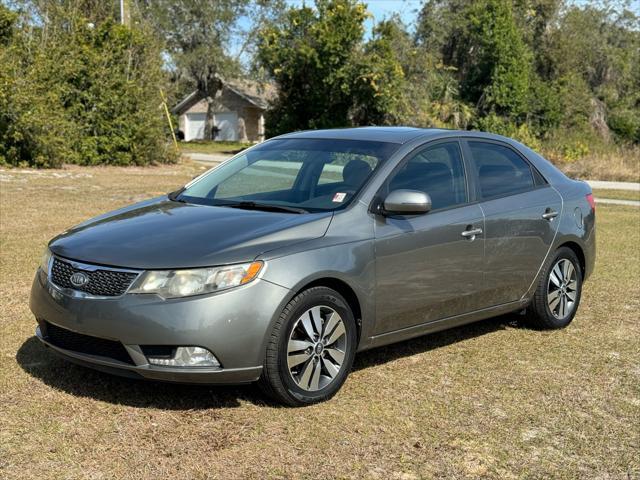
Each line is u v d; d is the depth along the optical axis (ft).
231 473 11.68
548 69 133.18
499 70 116.57
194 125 181.57
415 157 17.07
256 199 16.60
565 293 20.40
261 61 112.88
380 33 104.01
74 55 76.13
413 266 16.05
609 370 17.21
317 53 101.71
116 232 14.90
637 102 144.15
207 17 165.89
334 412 14.20
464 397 15.25
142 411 13.85
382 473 11.91
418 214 15.81
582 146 101.86
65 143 73.92
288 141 18.79
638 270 28.58
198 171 78.28
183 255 13.48
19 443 12.37
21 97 66.33
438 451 12.76
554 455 12.82
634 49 150.71
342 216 15.19
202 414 13.84
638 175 82.02
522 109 117.80
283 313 13.79
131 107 80.02
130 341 13.16
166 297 13.12
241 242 13.88
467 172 18.03
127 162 79.05
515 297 18.99
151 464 11.85
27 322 19.03
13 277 23.79
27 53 72.28
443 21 130.82
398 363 17.22
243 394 14.88
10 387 14.70
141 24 88.63
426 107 108.99
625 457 12.83
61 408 13.82
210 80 175.94
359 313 15.29
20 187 52.31
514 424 14.02
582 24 135.95
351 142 17.65
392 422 13.85
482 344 18.93
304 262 14.02
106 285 13.52
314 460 12.23
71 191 51.01
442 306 16.93
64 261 14.30
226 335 13.19
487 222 17.67
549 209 19.56
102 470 11.61
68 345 14.30
